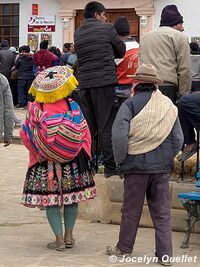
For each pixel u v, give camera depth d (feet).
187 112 23.72
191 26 72.54
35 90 21.99
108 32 26.43
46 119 21.30
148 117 20.36
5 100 27.02
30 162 21.99
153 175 20.48
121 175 21.15
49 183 21.56
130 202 20.83
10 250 22.57
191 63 27.73
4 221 26.96
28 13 80.23
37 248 22.86
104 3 76.38
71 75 21.93
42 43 58.39
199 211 22.63
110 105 26.63
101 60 26.35
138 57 26.32
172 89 25.58
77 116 21.66
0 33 81.92
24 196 22.07
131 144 20.42
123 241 21.39
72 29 78.18
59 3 78.28
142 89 20.88
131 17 76.02
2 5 81.46
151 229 25.59
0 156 44.98
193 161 26.04
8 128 27.35
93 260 21.39
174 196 24.99
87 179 22.17
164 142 20.53
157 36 25.55
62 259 21.50
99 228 25.89
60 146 21.24
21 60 67.77
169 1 73.26
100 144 27.76
